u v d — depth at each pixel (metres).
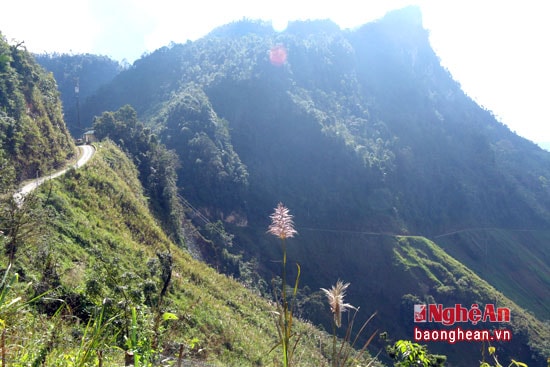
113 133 54.78
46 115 39.56
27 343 3.61
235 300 27.05
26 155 32.12
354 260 76.38
